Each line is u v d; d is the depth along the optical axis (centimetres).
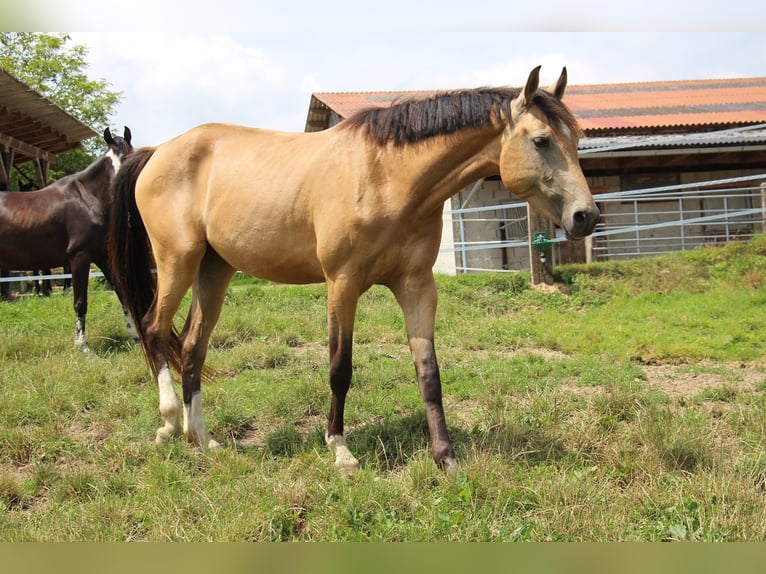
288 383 528
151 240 441
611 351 649
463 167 355
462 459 363
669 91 2039
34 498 354
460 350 683
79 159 2628
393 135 353
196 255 425
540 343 709
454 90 366
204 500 321
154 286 479
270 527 292
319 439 406
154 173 434
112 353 652
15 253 707
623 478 339
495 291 960
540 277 974
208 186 418
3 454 403
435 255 372
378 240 355
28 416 456
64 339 685
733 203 1507
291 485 330
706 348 637
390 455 386
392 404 478
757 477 331
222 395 497
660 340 676
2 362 589
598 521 283
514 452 361
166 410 416
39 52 2761
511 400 470
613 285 971
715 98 1886
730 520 279
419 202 355
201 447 407
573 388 513
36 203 702
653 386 515
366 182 353
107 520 309
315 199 371
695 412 446
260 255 396
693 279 988
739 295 889
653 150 1301
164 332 439
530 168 335
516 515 300
